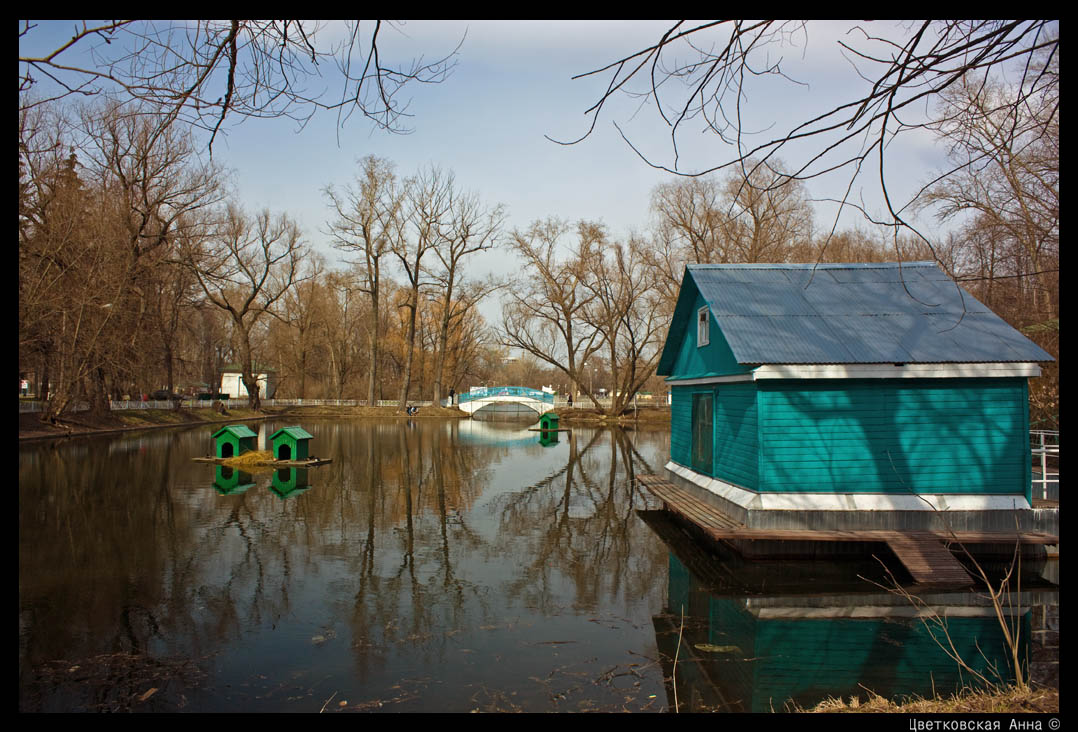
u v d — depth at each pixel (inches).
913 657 274.2
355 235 1921.8
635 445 1242.6
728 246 1312.7
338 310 2485.2
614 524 542.3
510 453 1064.8
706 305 530.3
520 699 230.2
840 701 219.0
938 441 408.8
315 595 342.6
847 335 432.8
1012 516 400.2
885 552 401.4
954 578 358.3
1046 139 459.8
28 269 866.8
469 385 3213.6
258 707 222.5
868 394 413.1
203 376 2529.5
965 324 439.2
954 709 192.1
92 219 1038.4
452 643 281.6
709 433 527.2
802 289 499.2
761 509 407.2
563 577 384.8
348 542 457.7
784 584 372.2
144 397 1706.4
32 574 374.3
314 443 1204.5
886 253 1227.2
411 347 2007.9
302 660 261.7
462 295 2090.3
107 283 1048.8
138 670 251.6
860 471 410.6
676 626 307.3
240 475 761.6
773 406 415.2
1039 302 824.9
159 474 749.3
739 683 246.7
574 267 1728.6
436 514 563.2
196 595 340.2
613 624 308.3
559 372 3646.7
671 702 228.8
